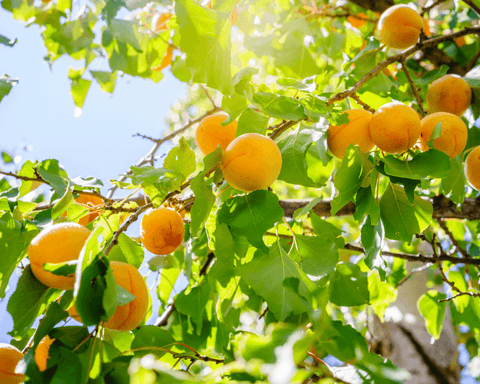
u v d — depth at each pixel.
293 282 0.64
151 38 0.94
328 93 0.81
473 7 0.94
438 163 0.71
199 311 0.85
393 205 0.76
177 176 0.71
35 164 0.74
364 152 0.74
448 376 0.94
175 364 0.71
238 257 0.75
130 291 0.66
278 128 0.75
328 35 1.02
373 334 1.04
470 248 1.06
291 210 0.93
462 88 0.81
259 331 0.81
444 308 0.94
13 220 0.71
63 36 0.95
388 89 0.88
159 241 0.72
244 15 0.93
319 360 0.66
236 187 0.69
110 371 0.64
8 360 0.66
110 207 0.71
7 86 0.86
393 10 0.83
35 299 0.67
